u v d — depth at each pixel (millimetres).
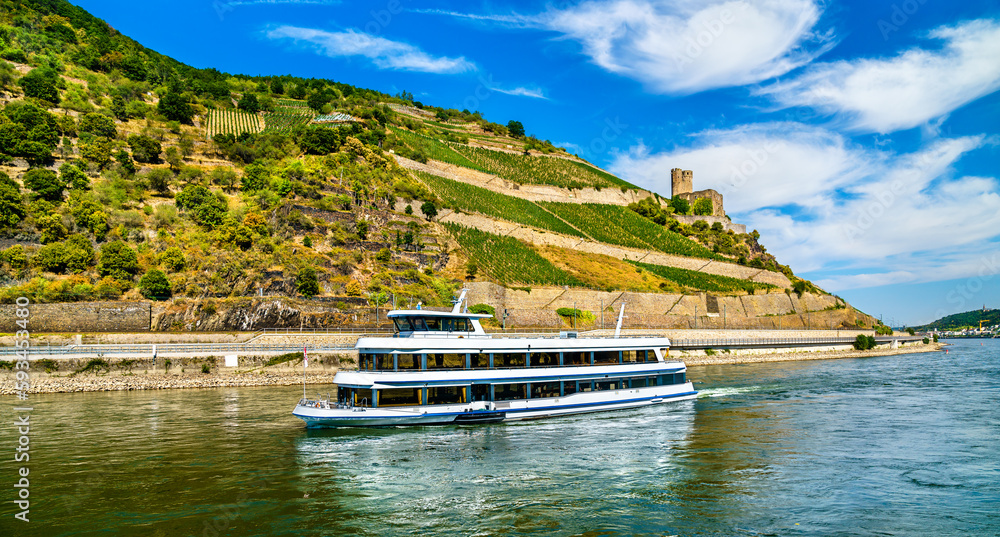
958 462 28469
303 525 20312
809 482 25453
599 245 144625
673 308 119500
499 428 34812
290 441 31891
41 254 75312
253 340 70062
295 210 96250
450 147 188000
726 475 26359
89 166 102312
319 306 80188
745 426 36344
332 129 144875
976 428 36094
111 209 89500
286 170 109812
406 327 36594
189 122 148125
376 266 95500
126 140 121000
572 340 39219
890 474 26609
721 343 99062
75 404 45938
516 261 120000
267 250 88312
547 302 107125
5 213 78625
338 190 108562
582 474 26359
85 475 25672
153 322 71438
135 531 19625
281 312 76500
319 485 24516
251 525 20250
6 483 24578
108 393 52688
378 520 20859
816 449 30859
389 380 33438
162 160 118312
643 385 42500
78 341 63875
